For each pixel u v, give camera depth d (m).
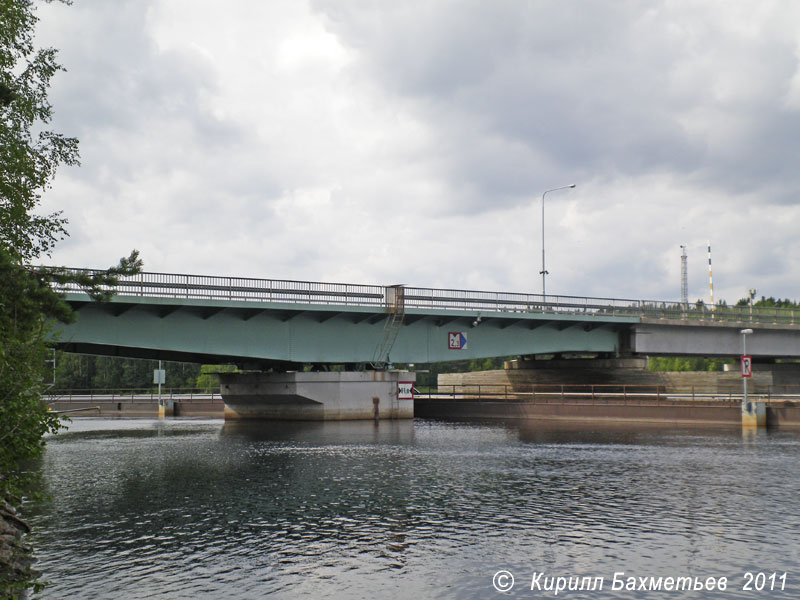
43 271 21.94
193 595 15.47
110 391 112.56
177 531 20.88
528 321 70.94
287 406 66.56
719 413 58.34
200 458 38.06
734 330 80.69
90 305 49.53
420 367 179.12
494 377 91.56
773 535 20.12
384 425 60.53
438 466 34.28
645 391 76.25
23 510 23.83
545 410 67.31
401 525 21.61
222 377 69.81
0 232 23.45
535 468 33.44
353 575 16.83
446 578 16.62
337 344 61.75
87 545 19.31
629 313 75.06
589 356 89.12
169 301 51.69
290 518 22.59
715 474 31.12
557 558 18.11
